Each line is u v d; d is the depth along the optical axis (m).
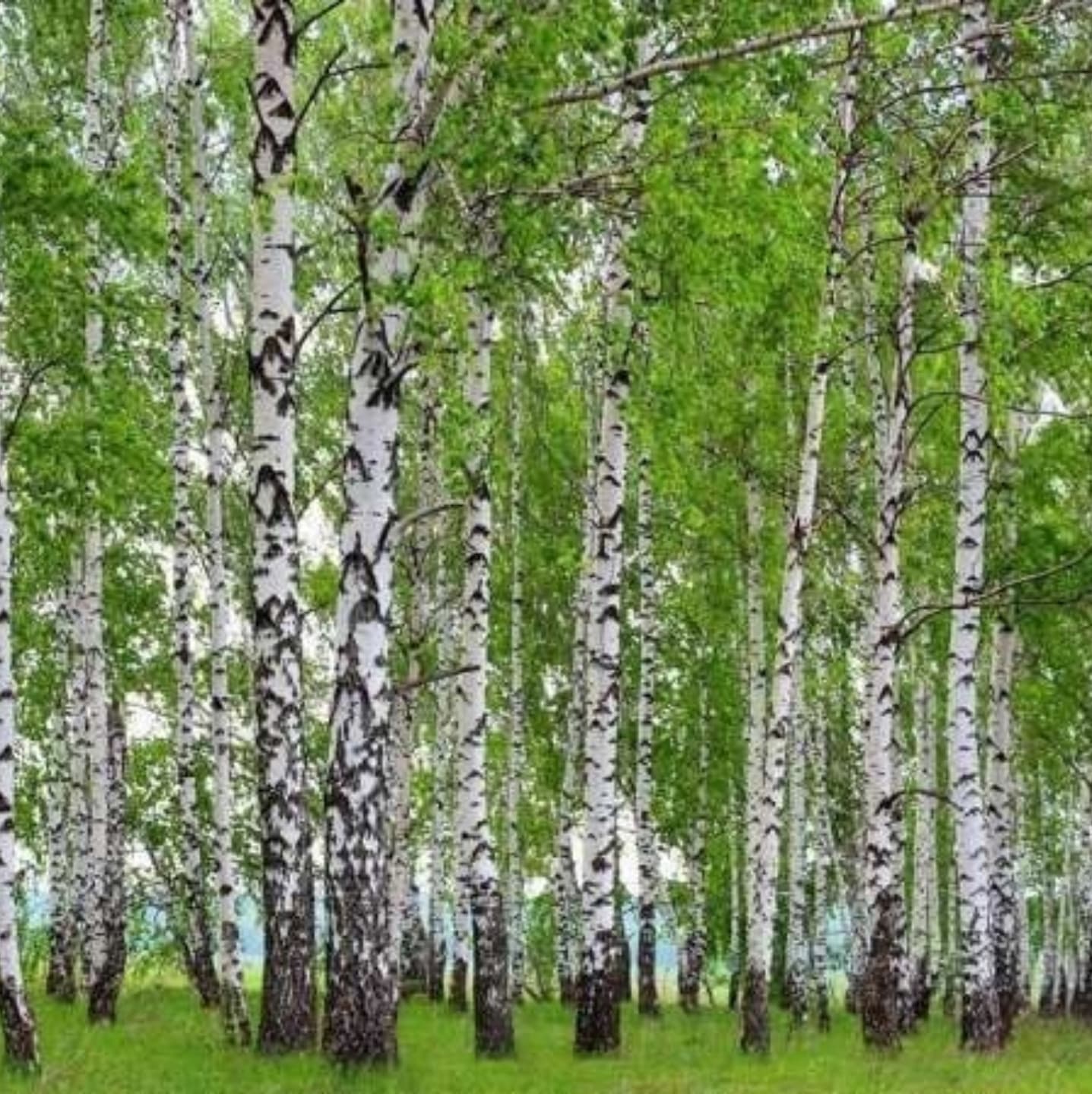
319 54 21.11
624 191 12.82
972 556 18.17
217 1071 12.89
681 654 35.28
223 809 16.28
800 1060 16.36
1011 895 23.61
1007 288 15.16
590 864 16.38
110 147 19.56
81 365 15.52
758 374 20.05
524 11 10.99
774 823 16.78
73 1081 12.54
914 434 19.91
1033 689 27.16
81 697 24.81
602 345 16.27
